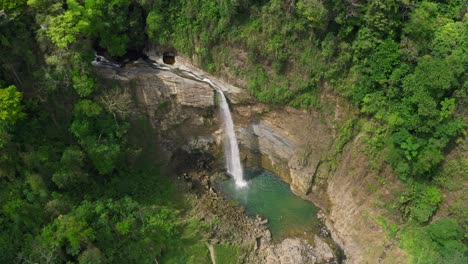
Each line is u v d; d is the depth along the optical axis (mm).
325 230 42719
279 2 37469
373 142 39188
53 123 38781
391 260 37719
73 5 35938
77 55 35812
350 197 41750
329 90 40344
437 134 36344
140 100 42594
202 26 41312
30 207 33656
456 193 36812
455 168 36750
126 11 40938
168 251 38031
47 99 37594
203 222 41094
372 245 39250
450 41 36594
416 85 35969
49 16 35312
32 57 36281
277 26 38625
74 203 36938
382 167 39094
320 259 39594
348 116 40688
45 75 36562
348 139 41156
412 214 38312
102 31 39406
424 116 35906
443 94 36281
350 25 36875
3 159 33719
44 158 36000
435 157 36094
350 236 40812
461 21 38688
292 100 41750
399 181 38656
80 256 32781
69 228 32938
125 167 42312
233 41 40688
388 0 35000
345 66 38781
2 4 34312
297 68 40375
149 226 38250
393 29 36969
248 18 39750
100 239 35438
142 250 36562
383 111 38219
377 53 37281
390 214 39281
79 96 37750
